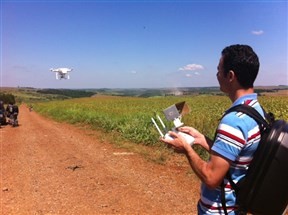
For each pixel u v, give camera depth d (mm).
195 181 7766
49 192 7160
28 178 8312
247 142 2090
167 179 7965
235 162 2137
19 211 6090
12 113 24734
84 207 6230
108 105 37281
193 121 13719
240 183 2143
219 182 2121
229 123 2096
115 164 9664
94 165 9609
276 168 2029
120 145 12859
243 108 2123
